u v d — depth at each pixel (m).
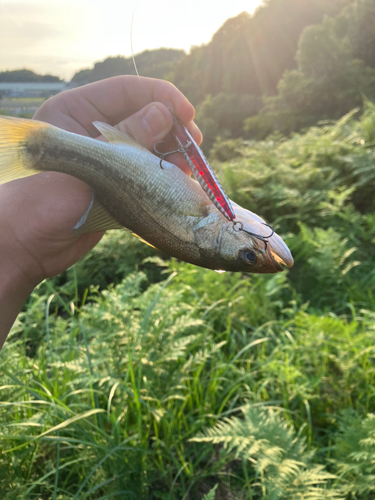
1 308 0.29
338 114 5.81
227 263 0.25
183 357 0.45
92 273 0.76
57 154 0.24
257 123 7.60
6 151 0.24
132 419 0.40
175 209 0.25
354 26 6.41
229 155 2.21
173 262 0.67
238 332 0.56
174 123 0.26
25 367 0.44
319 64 6.21
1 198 0.28
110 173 0.24
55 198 0.27
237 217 0.25
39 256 0.29
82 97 0.31
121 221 0.25
